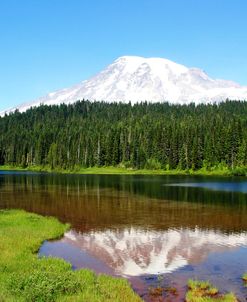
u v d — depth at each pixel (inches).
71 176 5324.8
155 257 1165.7
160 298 829.8
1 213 1824.6
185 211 2017.7
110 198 2556.6
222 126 6195.9
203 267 1061.8
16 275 855.7
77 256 1171.3
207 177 4965.6
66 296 758.5
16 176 5270.7
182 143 6240.2
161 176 5270.7
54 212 1978.3
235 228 1593.3
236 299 815.7
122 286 854.5
